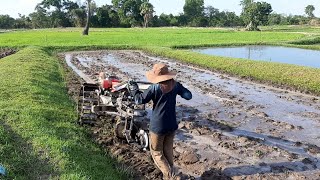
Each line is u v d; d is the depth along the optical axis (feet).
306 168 23.50
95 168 21.11
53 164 19.86
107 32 220.64
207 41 138.82
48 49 107.34
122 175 21.63
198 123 33.17
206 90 48.96
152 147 20.94
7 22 345.51
